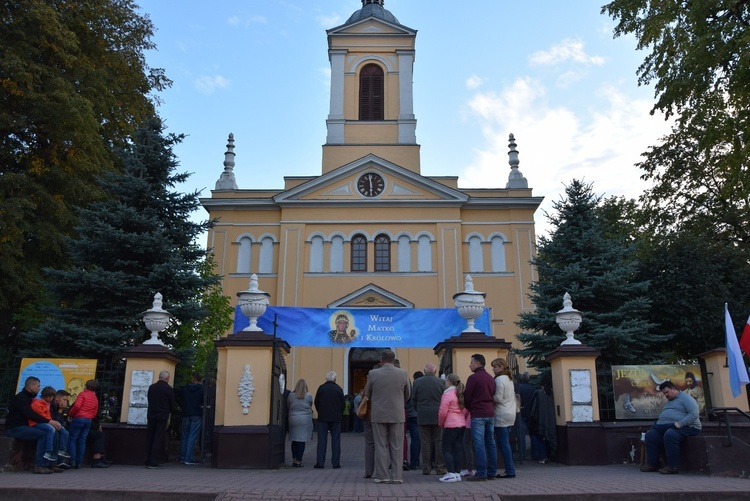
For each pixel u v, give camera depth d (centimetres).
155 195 1691
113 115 2281
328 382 1213
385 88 3344
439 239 2934
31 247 1948
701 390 1284
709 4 1827
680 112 2111
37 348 1492
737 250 2005
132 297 1526
